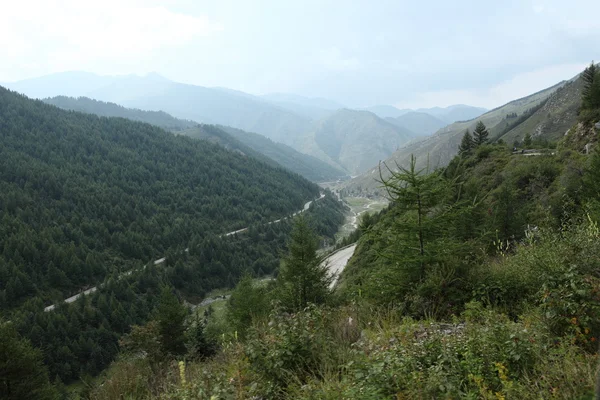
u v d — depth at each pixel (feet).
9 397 64.08
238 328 56.75
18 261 328.29
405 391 11.14
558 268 16.38
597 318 12.66
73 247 371.35
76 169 636.07
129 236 444.55
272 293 64.64
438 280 22.75
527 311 17.42
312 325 19.48
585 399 9.30
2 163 547.90
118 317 274.57
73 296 326.85
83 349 232.73
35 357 69.87
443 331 17.89
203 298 351.46
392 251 26.63
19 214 420.77
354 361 14.55
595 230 21.16
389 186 26.02
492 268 23.94
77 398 29.37
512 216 50.55
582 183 49.11
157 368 27.22
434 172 25.36
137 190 637.30
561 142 116.06
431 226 24.97
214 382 15.17
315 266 57.72
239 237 494.18
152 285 339.36
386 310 23.38
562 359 11.59
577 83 577.84
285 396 14.08
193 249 419.54
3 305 279.28
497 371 11.98
